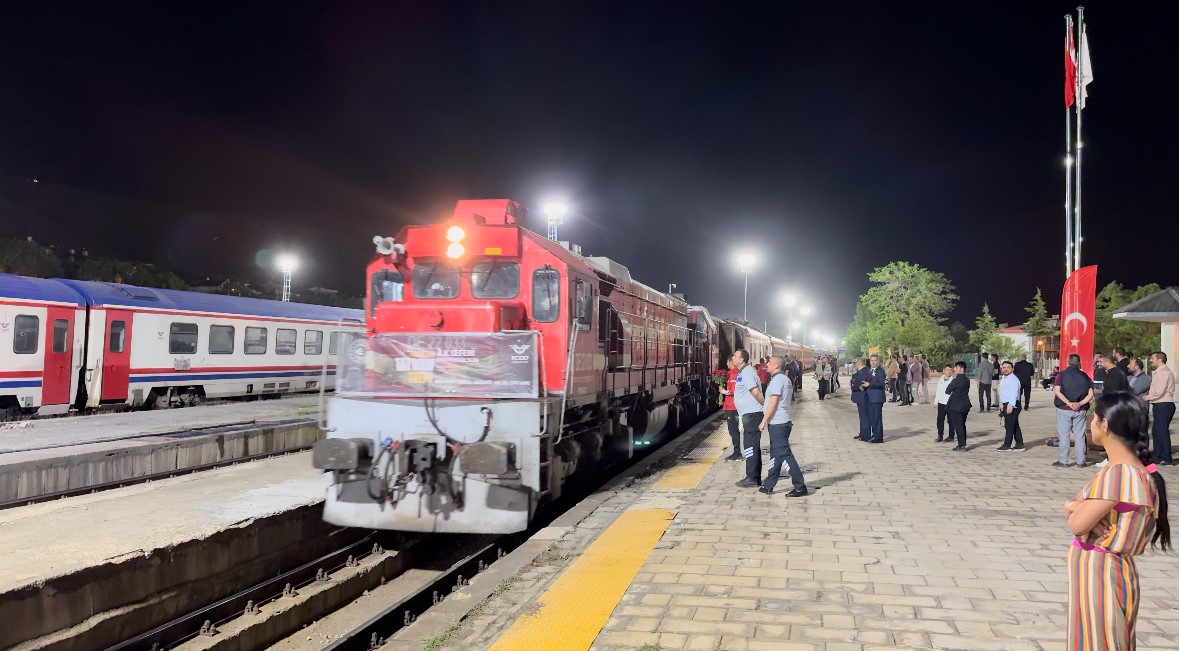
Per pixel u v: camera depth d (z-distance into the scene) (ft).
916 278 182.09
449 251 31.19
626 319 42.47
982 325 170.81
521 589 21.45
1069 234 54.34
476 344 27.17
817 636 16.20
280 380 81.05
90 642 19.01
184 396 70.18
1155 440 37.83
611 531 25.55
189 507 27.20
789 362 98.02
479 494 25.54
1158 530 10.74
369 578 28.27
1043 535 24.39
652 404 51.08
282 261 142.61
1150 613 16.94
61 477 33.86
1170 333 80.07
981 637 16.01
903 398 84.02
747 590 19.29
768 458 43.80
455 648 17.74
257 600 24.38
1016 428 45.06
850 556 22.16
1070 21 54.75
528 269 31.27
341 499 26.55
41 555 20.33
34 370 56.08
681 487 33.81
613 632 16.71
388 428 26.40
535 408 25.73
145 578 20.95
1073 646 10.72
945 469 37.83
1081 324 49.44
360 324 32.12
